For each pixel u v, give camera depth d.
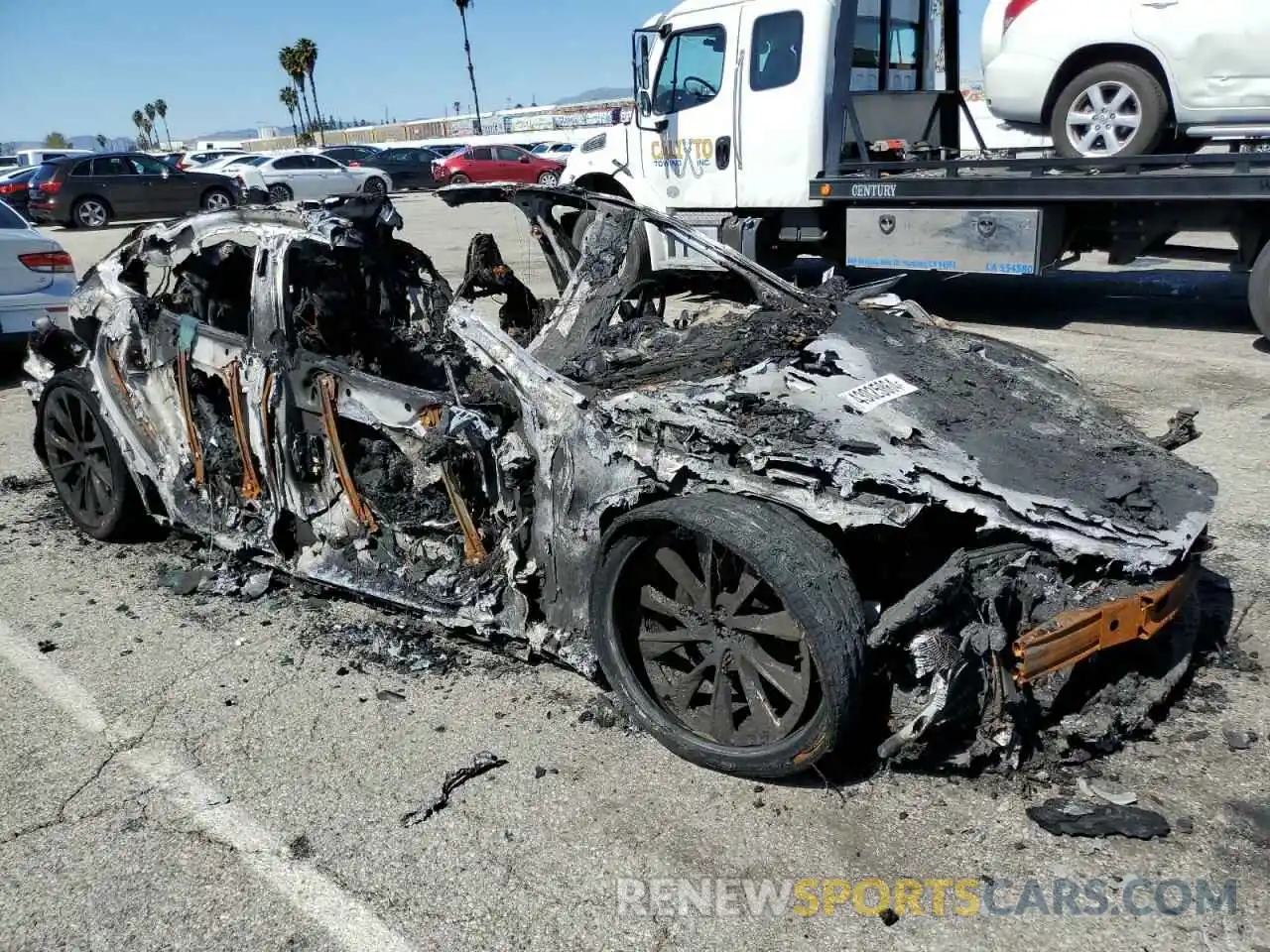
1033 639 2.59
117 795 2.97
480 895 2.52
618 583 3.05
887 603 3.01
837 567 2.67
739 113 9.30
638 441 3.01
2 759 3.17
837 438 2.96
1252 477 5.00
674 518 2.79
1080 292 10.29
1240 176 7.12
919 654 2.60
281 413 3.89
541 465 3.23
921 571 3.03
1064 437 3.30
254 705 3.40
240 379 4.02
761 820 2.74
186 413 4.34
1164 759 2.89
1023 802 2.75
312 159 28.31
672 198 10.09
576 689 3.42
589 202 4.80
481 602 3.46
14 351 8.55
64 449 4.93
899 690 2.82
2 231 7.88
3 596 4.33
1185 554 2.87
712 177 9.69
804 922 2.39
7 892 2.60
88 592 4.34
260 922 2.47
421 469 3.62
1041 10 8.15
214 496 4.36
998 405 3.48
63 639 3.92
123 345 4.50
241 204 4.43
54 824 2.85
